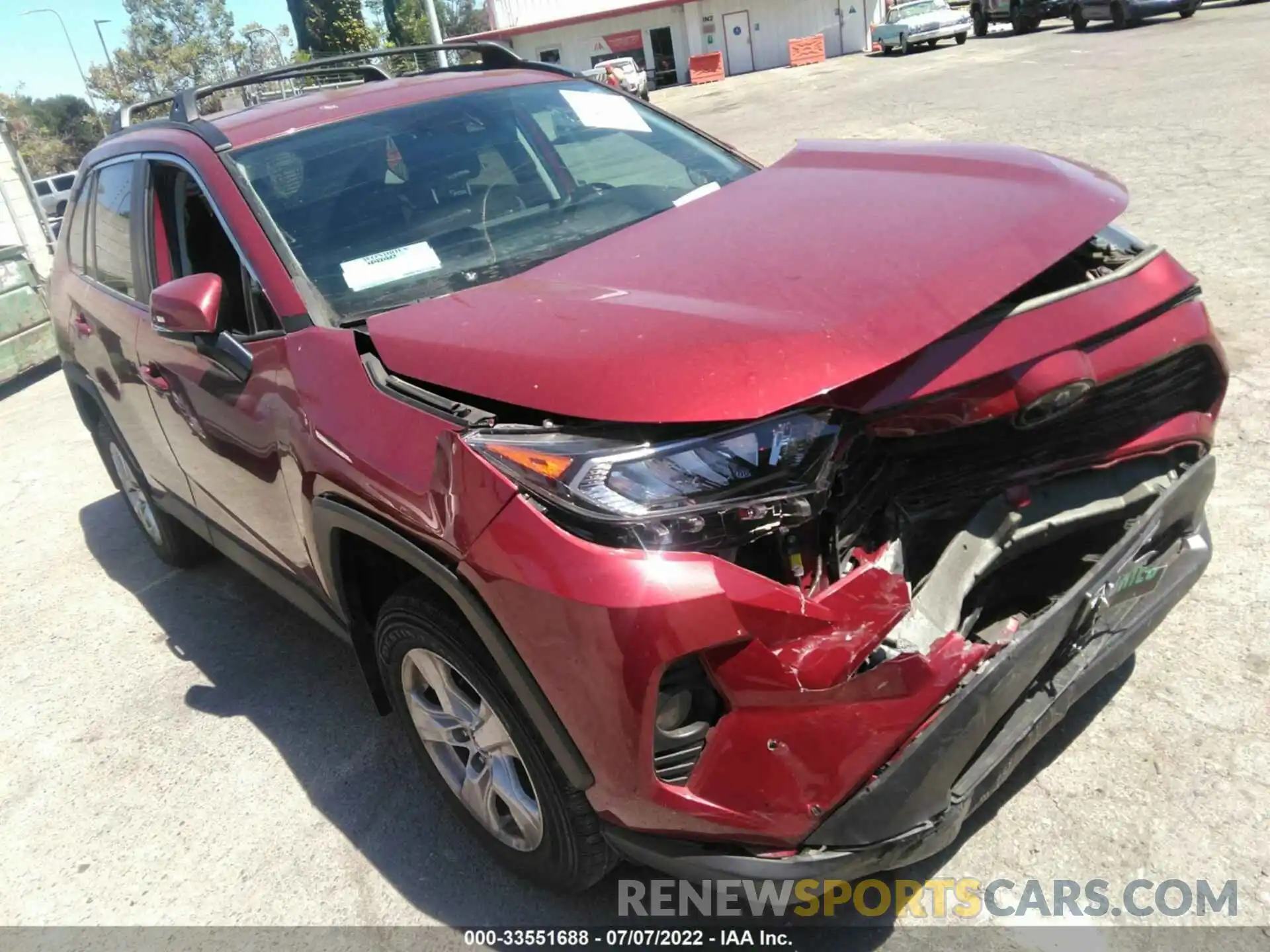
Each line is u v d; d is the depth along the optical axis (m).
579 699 1.89
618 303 2.21
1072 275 2.46
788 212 2.59
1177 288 2.31
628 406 1.85
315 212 2.96
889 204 2.49
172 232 3.36
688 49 41.50
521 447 1.92
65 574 5.00
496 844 2.48
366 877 2.68
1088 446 2.28
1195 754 2.55
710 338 1.95
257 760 3.25
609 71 33.09
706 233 2.57
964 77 20.16
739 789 1.87
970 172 2.63
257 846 2.88
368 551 2.52
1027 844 2.39
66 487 6.33
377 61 4.65
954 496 2.21
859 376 1.88
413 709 2.56
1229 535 3.40
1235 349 4.72
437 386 2.19
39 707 3.82
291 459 2.57
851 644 1.83
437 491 2.06
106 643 4.21
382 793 2.99
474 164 3.21
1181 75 13.66
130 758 3.39
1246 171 7.71
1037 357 2.04
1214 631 2.97
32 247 14.14
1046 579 2.34
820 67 35.19
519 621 1.92
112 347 3.82
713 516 1.80
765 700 1.82
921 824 1.93
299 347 2.61
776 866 1.91
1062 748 2.65
